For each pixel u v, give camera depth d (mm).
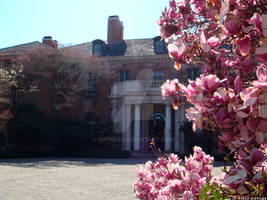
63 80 21250
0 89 21250
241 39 1003
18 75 22781
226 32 1103
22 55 24891
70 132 20781
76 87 20078
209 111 995
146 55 22016
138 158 17953
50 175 10297
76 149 20984
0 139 22203
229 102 976
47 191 7098
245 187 1029
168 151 19266
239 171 982
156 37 22656
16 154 20438
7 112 21438
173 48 1513
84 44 24359
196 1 1916
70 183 8445
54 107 22141
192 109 1096
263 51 890
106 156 19172
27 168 12766
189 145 18094
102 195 6617
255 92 874
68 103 21016
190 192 2072
